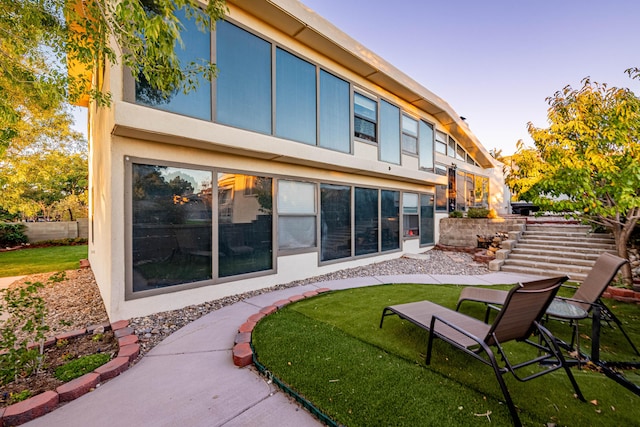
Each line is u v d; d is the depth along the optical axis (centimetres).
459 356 312
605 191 529
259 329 381
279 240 634
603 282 344
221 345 351
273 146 555
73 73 643
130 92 415
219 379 279
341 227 787
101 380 276
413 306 381
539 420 214
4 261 1049
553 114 561
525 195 642
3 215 1568
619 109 477
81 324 443
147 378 282
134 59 341
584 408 228
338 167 718
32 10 338
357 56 724
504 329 254
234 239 551
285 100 621
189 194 489
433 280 672
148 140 443
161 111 418
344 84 769
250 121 554
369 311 455
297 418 225
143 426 217
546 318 376
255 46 567
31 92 457
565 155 544
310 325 396
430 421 213
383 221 923
